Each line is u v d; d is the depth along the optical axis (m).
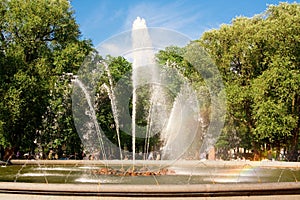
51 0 28.41
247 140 30.03
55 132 26.67
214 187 6.59
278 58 25.02
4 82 23.86
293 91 24.47
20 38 26.59
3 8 26.34
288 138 26.39
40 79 25.16
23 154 27.78
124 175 11.21
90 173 11.85
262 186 6.75
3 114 23.28
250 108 27.11
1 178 10.96
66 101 26.02
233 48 27.08
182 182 9.73
